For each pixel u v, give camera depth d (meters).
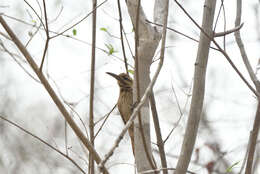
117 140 6.85
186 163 9.34
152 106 11.08
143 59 9.68
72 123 9.53
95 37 10.92
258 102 9.23
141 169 9.38
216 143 16.48
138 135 9.55
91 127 10.70
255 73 10.59
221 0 9.76
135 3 9.71
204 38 9.80
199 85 9.70
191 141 9.45
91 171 9.80
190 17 9.46
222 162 15.32
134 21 9.80
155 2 10.65
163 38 8.16
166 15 8.38
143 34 9.70
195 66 9.80
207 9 9.92
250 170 9.20
